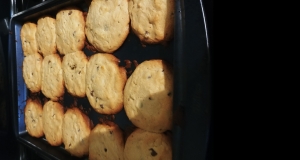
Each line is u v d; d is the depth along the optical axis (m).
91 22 0.43
